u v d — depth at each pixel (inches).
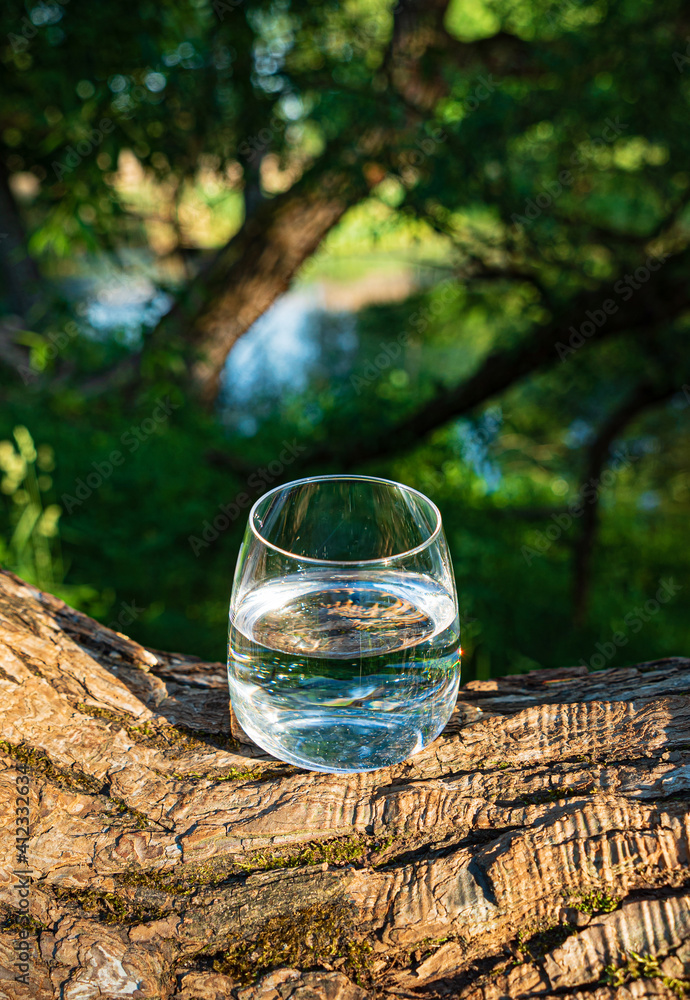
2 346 223.0
